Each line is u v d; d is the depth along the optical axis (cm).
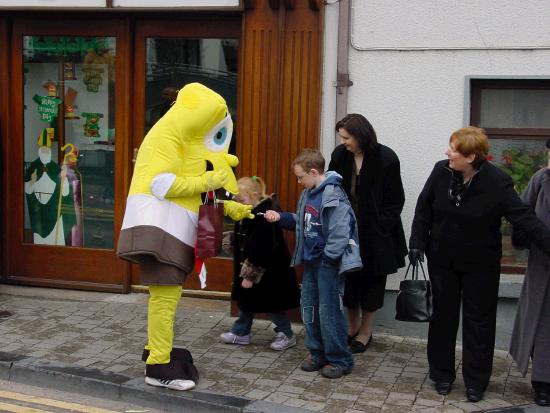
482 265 496
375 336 632
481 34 597
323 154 637
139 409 500
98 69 727
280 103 642
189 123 482
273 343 593
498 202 488
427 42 606
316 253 528
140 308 688
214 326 643
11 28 734
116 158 723
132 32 710
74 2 683
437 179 511
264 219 559
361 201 571
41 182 749
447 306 510
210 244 490
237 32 686
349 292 588
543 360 493
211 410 488
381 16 612
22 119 743
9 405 499
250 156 652
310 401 495
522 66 594
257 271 559
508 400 508
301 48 634
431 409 489
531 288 504
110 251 731
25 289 739
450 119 609
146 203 481
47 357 562
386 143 620
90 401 511
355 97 623
